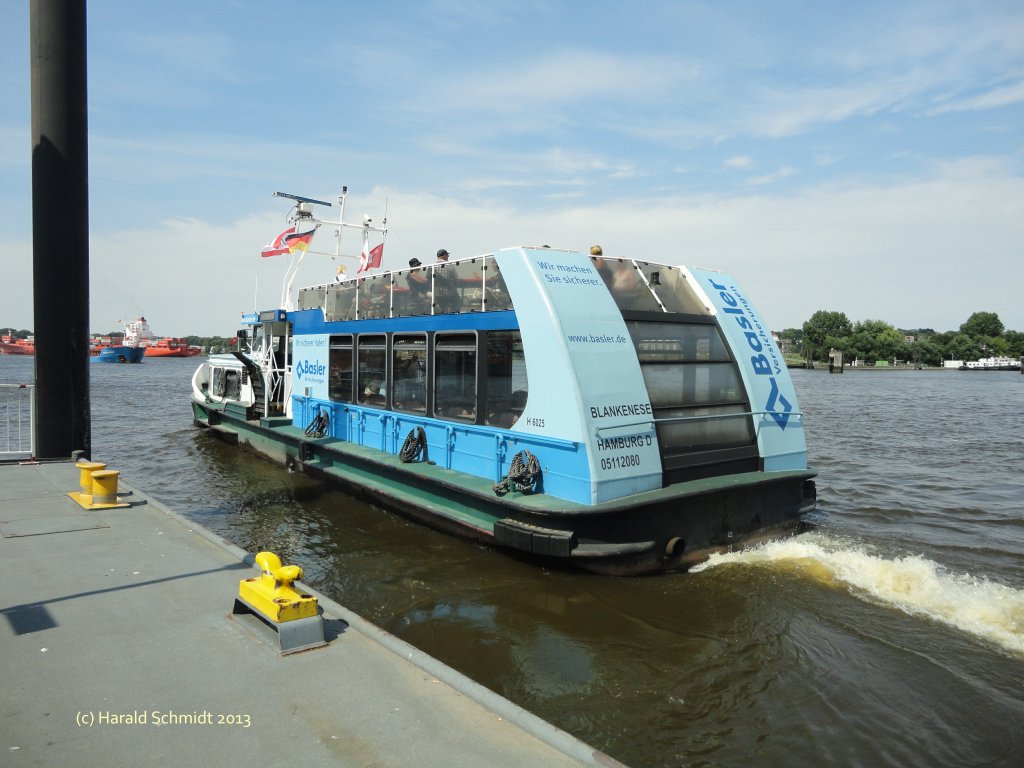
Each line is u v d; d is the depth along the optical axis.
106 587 5.01
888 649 5.86
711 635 6.18
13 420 26.00
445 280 9.53
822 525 10.22
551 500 7.49
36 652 3.97
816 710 4.96
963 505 11.63
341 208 15.84
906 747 4.52
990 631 6.18
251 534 9.68
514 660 5.79
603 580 7.34
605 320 7.87
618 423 7.48
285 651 3.99
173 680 3.66
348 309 12.33
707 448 8.34
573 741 3.07
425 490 9.38
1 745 3.05
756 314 9.55
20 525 6.62
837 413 28.95
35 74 8.85
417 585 7.55
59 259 9.30
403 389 10.62
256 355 16.62
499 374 8.53
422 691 3.59
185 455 16.62
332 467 11.87
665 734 4.68
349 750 3.05
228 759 2.97
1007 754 4.43
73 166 9.13
